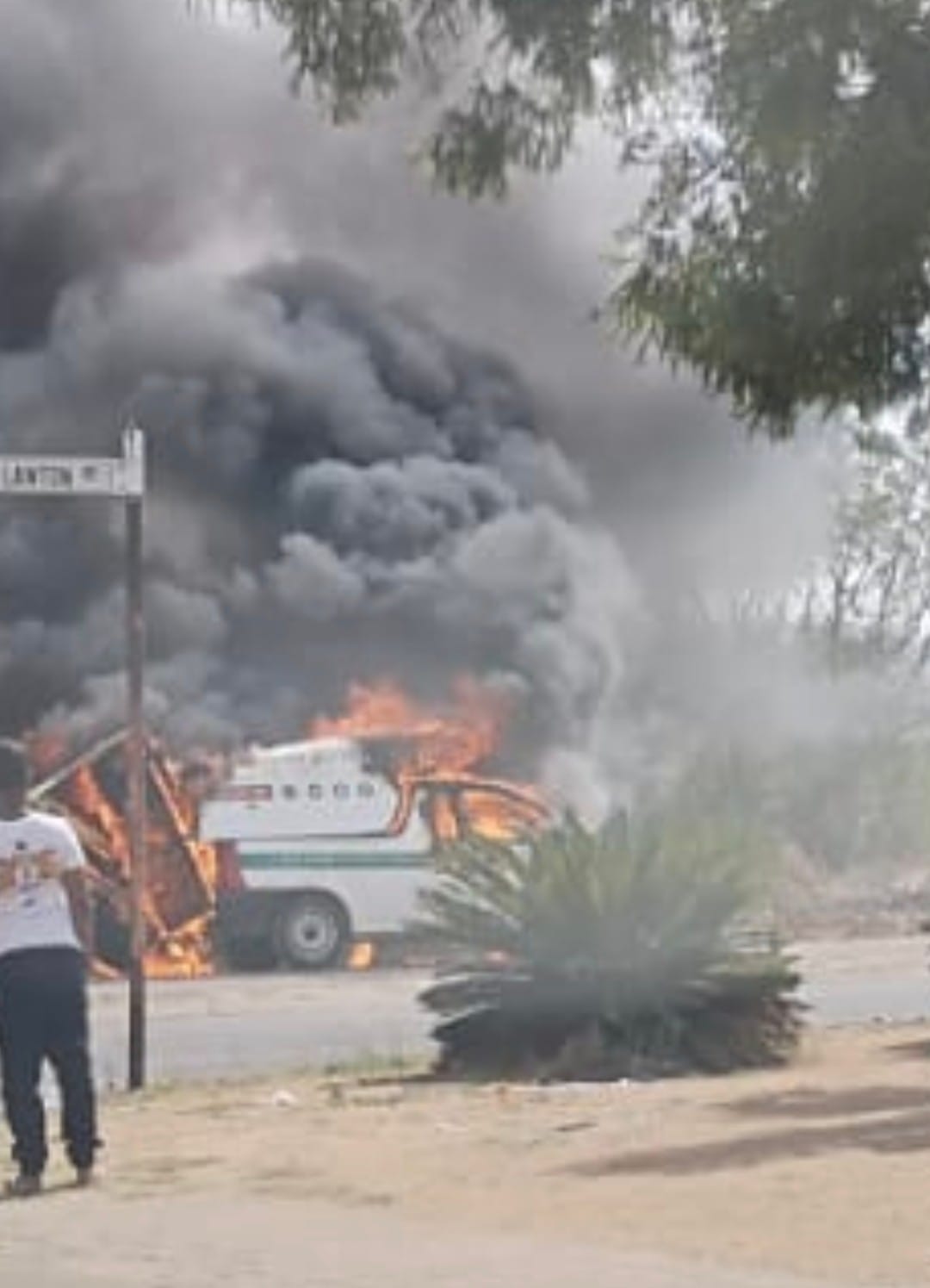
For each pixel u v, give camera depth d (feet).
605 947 118.83
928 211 48.83
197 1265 68.08
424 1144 90.22
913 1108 95.20
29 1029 83.51
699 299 51.60
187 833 228.84
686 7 51.19
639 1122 93.86
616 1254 67.97
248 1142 93.45
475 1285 64.03
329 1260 68.18
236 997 186.91
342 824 231.71
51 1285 65.92
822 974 196.75
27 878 83.92
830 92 48.96
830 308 50.16
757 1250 67.72
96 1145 84.38
